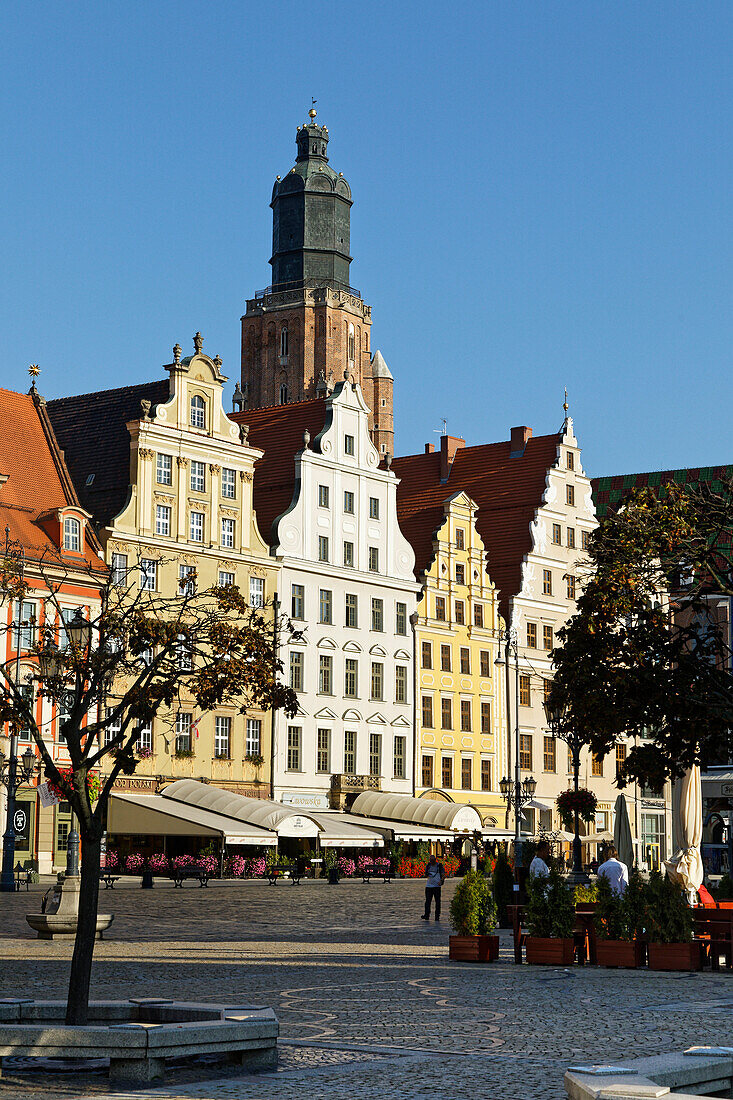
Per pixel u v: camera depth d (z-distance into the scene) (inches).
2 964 1039.6
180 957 1126.4
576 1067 496.1
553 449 4025.6
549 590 3971.5
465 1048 650.2
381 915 1822.1
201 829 2642.7
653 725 1288.1
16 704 737.0
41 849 2578.7
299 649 3245.6
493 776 3740.2
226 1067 598.2
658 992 896.3
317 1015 769.6
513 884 1662.2
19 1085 552.1
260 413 3565.5
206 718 2987.2
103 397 3132.4
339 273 6515.8
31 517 2689.5
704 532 1314.0
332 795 3282.5
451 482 4141.2
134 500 2881.4
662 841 4131.4
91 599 2711.6
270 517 3319.4
